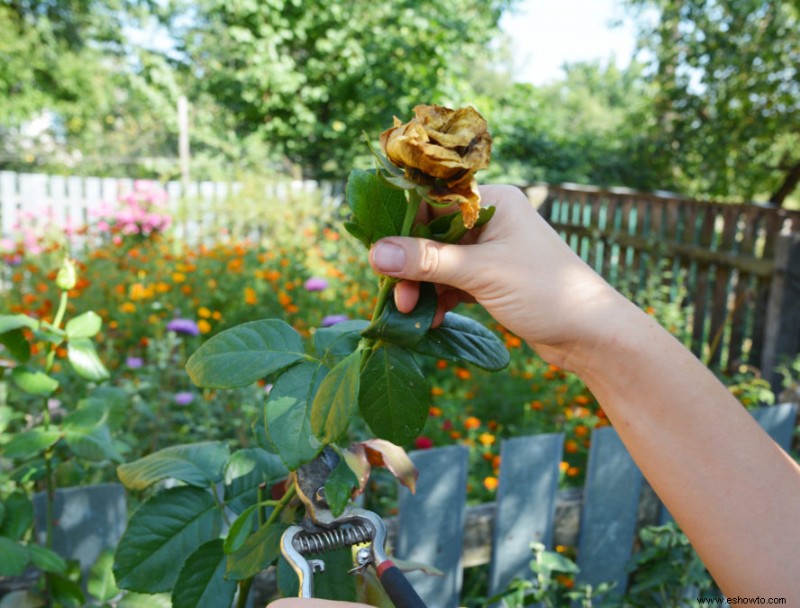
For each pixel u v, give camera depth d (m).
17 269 4.99
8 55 11.80
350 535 0.67
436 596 1.76
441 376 3.63
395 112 8.98
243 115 9.89
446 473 1.72
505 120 9.52
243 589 0.85
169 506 0.92
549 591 1.71
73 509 1.40
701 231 4.62
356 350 0.64
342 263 5.56
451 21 9.14
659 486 0.71
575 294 0.72
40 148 10.49
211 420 2.35
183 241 6.16
